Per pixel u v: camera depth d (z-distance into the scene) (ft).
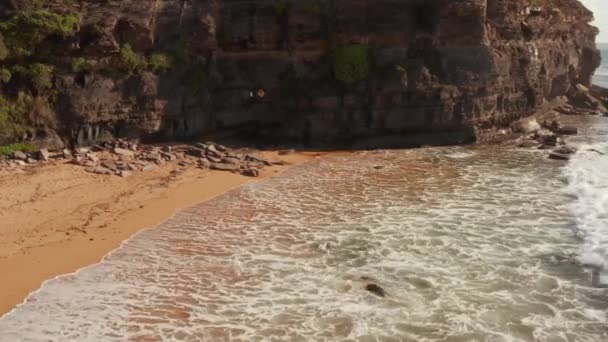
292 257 60.29
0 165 87.40
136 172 92.02
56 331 45.09
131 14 105.81
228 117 119.03
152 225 70.59
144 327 46.01
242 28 117.19
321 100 118.21
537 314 48.08
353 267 57.52
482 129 127.44
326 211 76.07
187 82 113.29
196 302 50.26
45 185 81.15
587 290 52.26
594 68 190.29
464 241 64.39
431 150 117.39
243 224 71.05
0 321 46.47
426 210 75.87
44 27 96.12
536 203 78.48
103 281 54.24
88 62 101.50
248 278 55.16
